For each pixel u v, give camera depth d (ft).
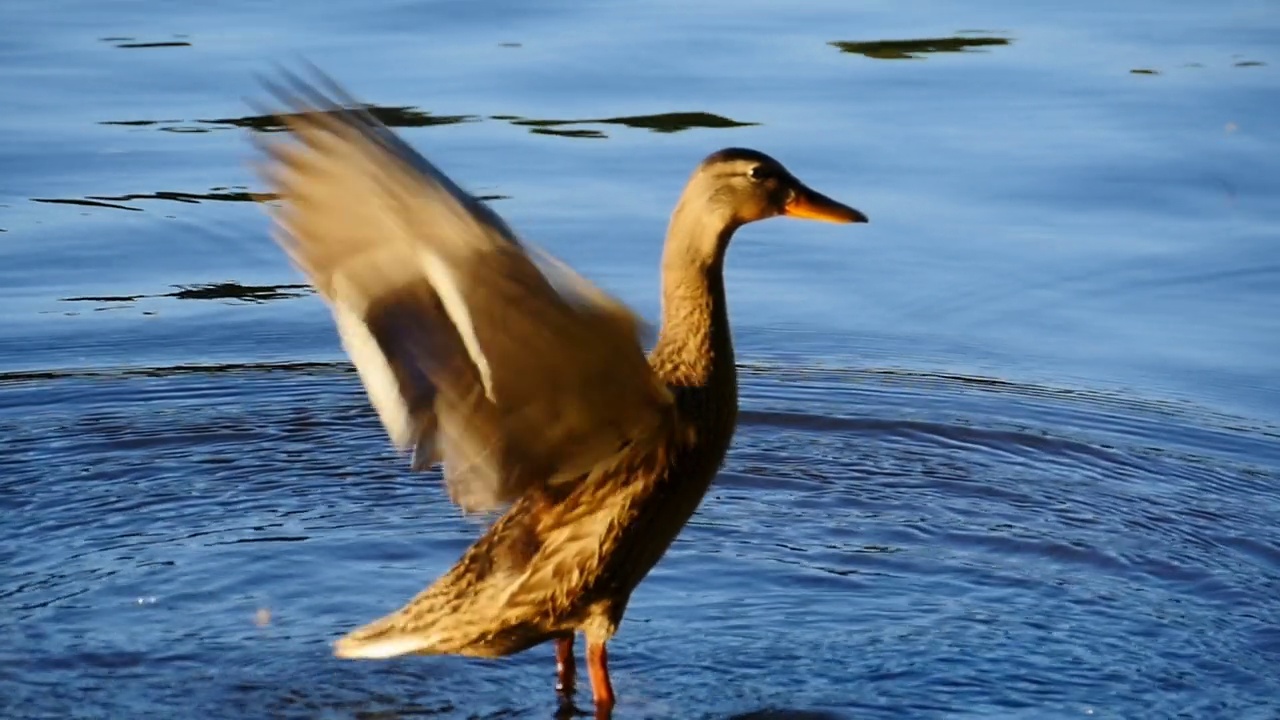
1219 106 58.80
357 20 66.13
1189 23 68.69
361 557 35.01
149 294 46.85
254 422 41.19
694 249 28.76
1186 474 38.63
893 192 52.21
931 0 71.46
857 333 45.52
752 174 28.60
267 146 22.70
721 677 30.50
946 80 61.00
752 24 66.95
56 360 43.55
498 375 24.70
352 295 23.62
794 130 55.98
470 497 26.32
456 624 29.04
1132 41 66.13
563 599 29.04
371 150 22.18
